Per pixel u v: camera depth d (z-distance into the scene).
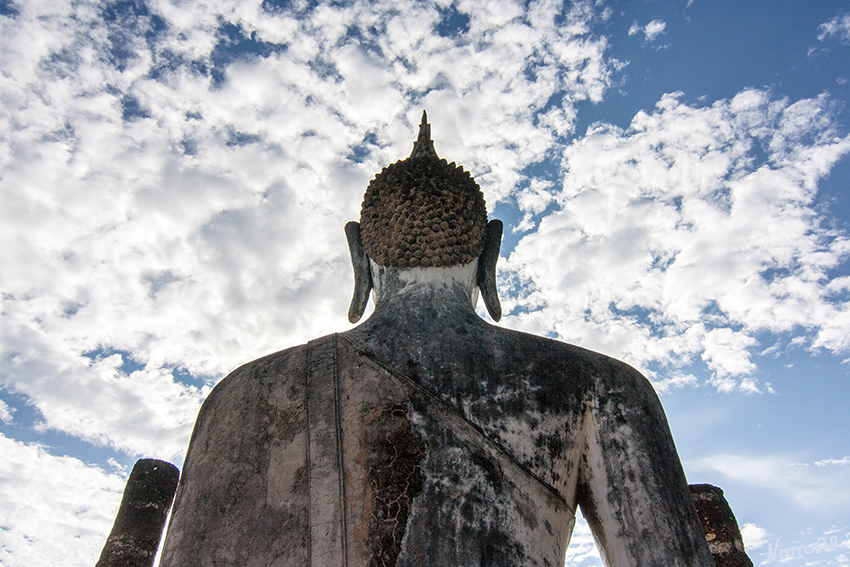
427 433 4.33
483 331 4.95
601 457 4.45
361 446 4.31
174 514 4.50
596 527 4.46
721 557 6.66
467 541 3.97
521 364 4.69
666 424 4.63
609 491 4.36
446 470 4.20
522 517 4.15
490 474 4.22
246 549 4.13
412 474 4.18
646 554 4.12
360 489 4.16
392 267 5.56
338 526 4.04
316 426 4.43
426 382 4.55
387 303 5.33
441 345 4.78
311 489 4.19
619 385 4.65
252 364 4.96
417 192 5.66
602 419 4.53
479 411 4.44
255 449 4.48
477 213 5.82
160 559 4.33
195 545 4.24
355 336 4.95
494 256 5.89
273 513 4.20
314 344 4.93
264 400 4.68
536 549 4.10
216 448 4.57
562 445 4.45
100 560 6.95
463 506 4.07
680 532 4.16
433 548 3.93
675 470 4.42
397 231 5.57
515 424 4.43
